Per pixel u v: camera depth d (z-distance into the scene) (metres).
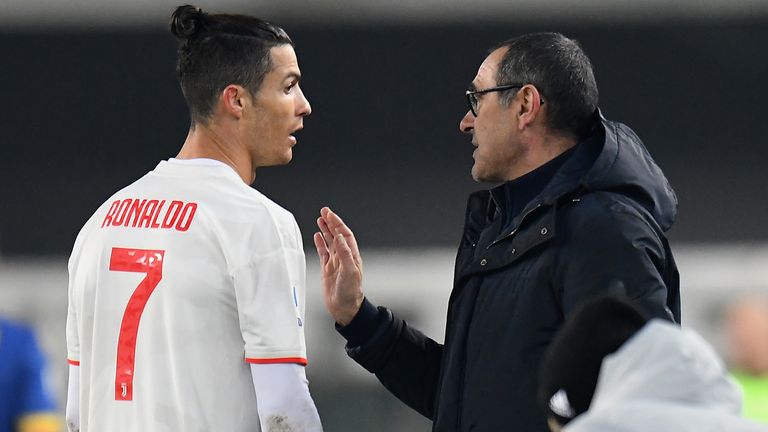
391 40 29.88
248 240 8.92
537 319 8.90
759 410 23.33
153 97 30.69
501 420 8.94
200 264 8.95
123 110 30.67
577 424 5.74
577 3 29.27
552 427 6.30
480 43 29.91
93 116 30.64
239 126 9.47
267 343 8.85
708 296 28.62
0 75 30.20
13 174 30.64
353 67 30.05
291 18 29.33
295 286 9.09
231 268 8.89
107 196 30.91
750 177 30.14
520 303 8.97
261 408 8.88
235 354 9.02
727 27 29.48
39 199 30.66
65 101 30.53
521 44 9.66
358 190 30.64
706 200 30.17
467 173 30.55
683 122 30.09
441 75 30.11
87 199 30.84
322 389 25.66
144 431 9.04
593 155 9.43
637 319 6.13
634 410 5.62
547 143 9.62
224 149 9.49
